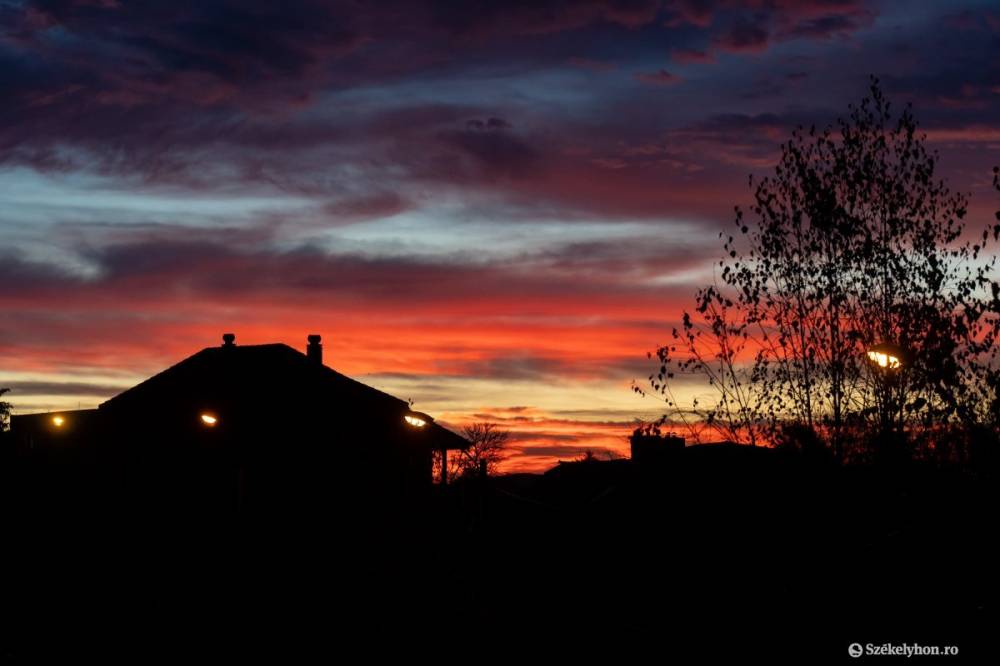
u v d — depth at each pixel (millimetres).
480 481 39500
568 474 41344
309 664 21797
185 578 32844
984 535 15734
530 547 31234
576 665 21266
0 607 28062
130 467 39000
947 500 16141
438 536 38000
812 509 17516
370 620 26609
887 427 16844
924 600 16031
